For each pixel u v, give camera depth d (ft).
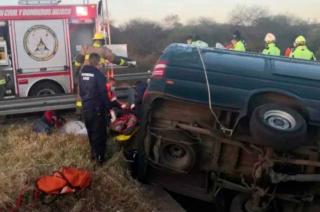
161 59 18.47
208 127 17.26
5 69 41.01
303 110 16.76
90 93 20.25
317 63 19.77
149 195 19.16
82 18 43.21
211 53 18.84
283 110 16.12
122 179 19.01
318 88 17.30
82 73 20.45
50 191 16.43
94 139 20.40
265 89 17.12
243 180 17.21
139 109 20.94
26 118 30.78
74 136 23.25
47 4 42.73
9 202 16.02
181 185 18.63
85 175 17.24
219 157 17.29
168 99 17.63
